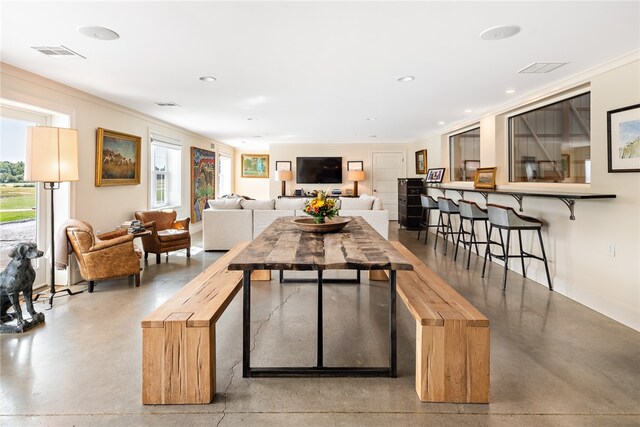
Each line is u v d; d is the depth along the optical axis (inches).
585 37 100.9
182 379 73.8
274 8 84.9
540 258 148.9
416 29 96.6
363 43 106.4
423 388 74.3
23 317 117.6
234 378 83.6
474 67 128.0
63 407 72.4
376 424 67.7
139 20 91.0
